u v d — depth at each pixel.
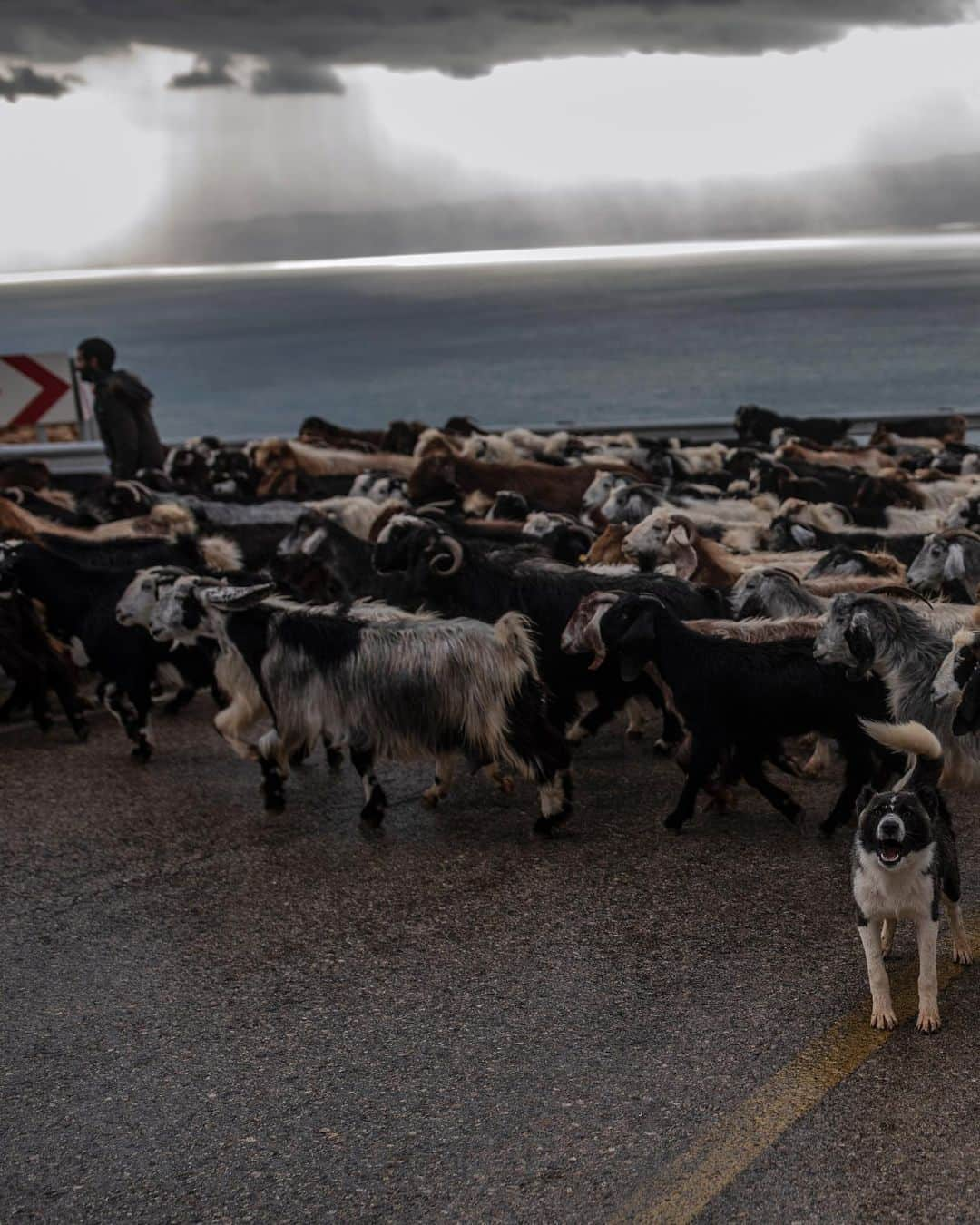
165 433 38.41
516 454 18.53
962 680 6.57
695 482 18.30
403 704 7.61
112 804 8.52
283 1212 4.46
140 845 7.78
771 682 7.26
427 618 7.91
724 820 7.83
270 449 17.61
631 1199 4.41
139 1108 5.10
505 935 6.41
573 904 6.73
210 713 10.69
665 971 5.97
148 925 6.70
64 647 10.18
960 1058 5.12
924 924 5.23
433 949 6.30
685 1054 5.26
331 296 171.62
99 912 6.88
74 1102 5.15
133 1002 5.93
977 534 10.76
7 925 6.76
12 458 20.14
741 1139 4.69
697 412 37.66
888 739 5.72
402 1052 5.40
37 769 9.33
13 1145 4.89
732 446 22.59
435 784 8.31
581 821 7.91
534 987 5.88
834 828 7.48
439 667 7.52
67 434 20.33
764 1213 4.31
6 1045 5.59
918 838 5.10
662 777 8.69
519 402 43.41
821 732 7.39
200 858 7.56
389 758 7.86
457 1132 4.83
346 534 11.05
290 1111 5.03
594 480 15.06
